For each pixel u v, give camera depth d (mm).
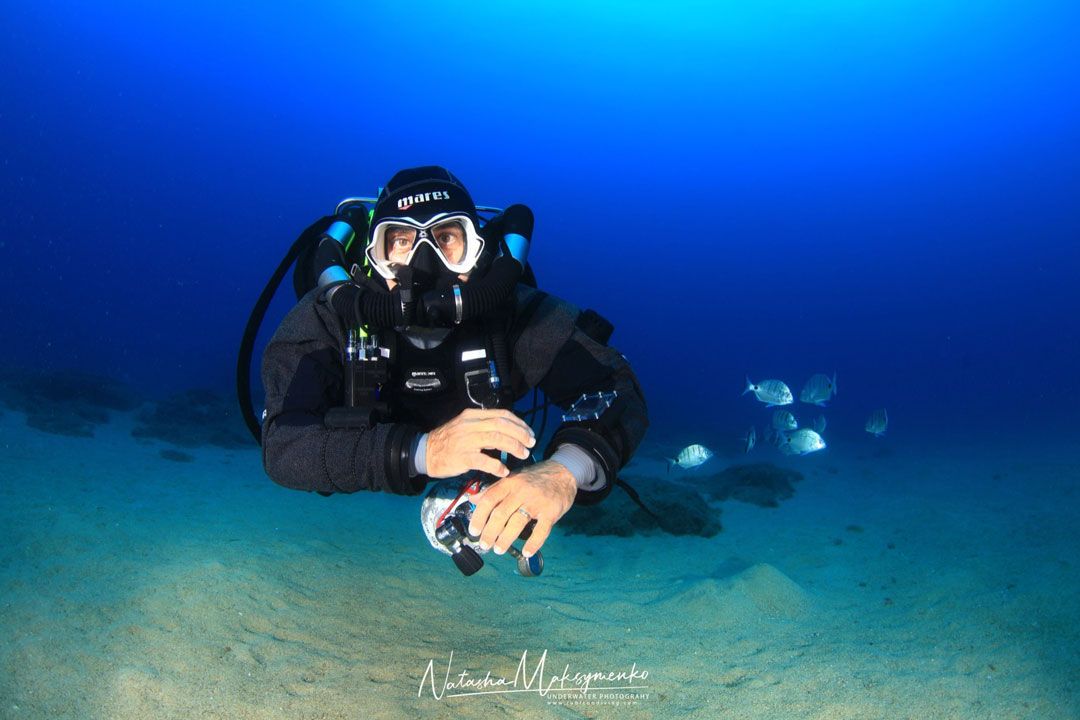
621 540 7168
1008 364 42406
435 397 1793
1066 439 12742
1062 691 3459
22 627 3531
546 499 1254
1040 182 83000
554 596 5266
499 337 1712
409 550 6090
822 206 93812
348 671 3559
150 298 85875
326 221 2209
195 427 11617
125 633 3609
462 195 1721
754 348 78438
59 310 42938
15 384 12148
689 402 27109
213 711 3043
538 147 93875
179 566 4617
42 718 2828
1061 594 4668
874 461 12258
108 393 12992
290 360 1678
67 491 6492
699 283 103375
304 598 4477
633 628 4609
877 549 6742
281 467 1372
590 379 1682
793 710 3455
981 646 4152
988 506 7895
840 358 62938
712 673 3922
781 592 5148
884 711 3412
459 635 4277
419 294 1593
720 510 8555
